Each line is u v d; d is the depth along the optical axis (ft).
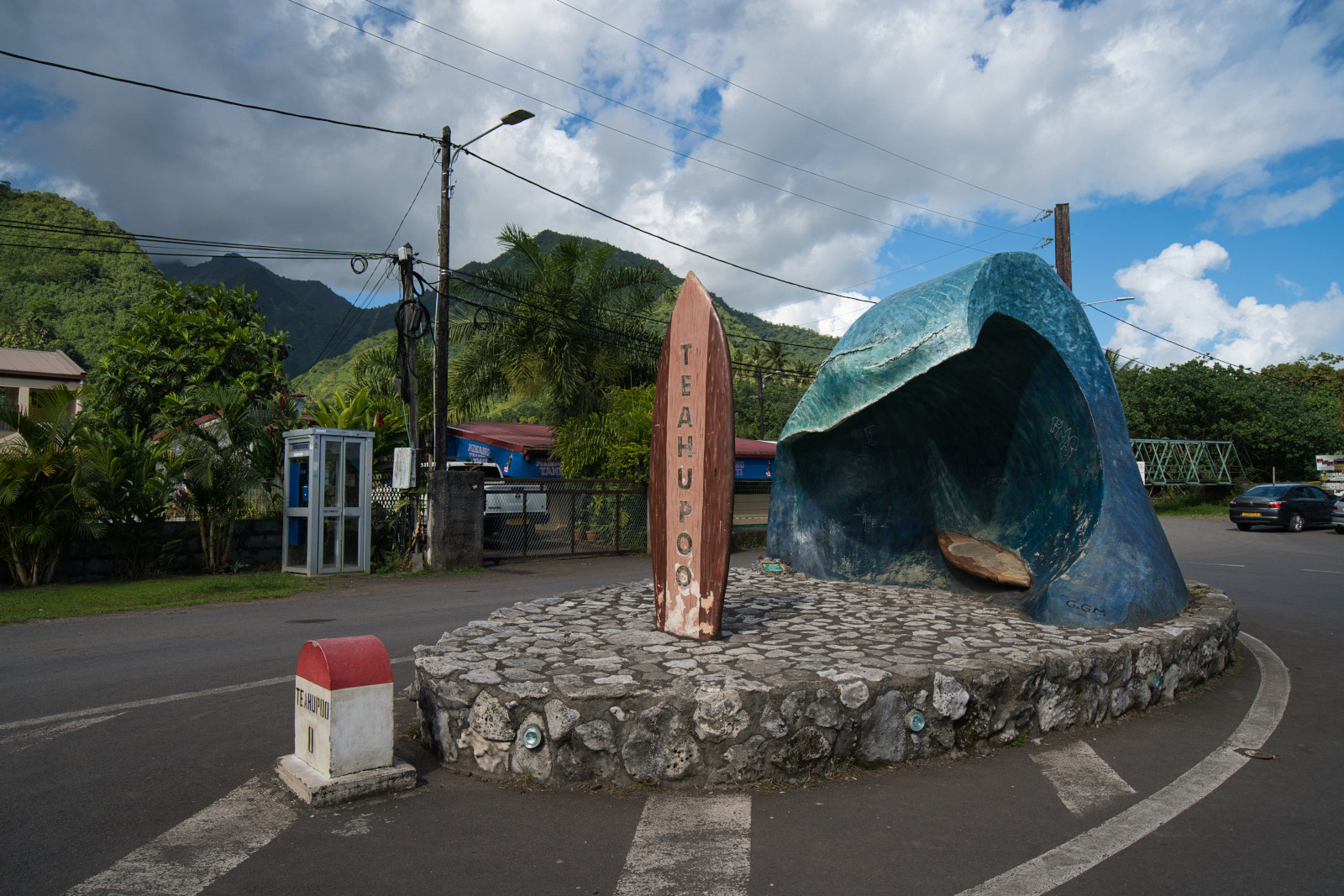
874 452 28.37
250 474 41.70
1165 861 10.48
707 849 10.76
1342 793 12.85
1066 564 21.65
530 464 64.69
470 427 71.31
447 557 44.98
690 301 18.48
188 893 9.64
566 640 17.54
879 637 18.19
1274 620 29.30
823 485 29.86
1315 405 120.98
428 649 16.48
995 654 16.06
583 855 10.61
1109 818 11.82
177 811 12.05
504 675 14.16
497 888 9.76
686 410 18.30
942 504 28.53
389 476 51.06
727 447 17.49
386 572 43.68
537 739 12.97
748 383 165.58
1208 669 19.98
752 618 20.81
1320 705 17.99
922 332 22.57
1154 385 112.57
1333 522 70.49
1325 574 42.50
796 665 14.93
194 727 16.17
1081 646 17.02
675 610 18.26
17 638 25.31
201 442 41.34
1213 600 23.63
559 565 49.06
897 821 11.63
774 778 12.88
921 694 14.08
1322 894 9.62
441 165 47.50
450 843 10.95
